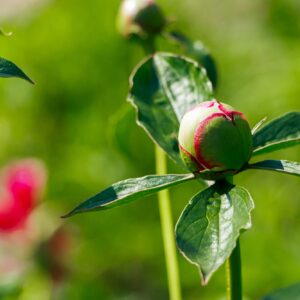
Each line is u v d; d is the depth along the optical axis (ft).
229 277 6.78
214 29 23.20
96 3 22.33
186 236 5.95
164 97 7.71
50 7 22.66
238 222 5.96
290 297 8.45
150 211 19.47
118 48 21.93
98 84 21.90
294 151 18.56
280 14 22.18
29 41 22.39
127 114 10.52
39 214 16.26
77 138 21.50
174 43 11.05
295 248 17.44
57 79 22.13
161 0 22.41
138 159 19.70
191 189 18.88
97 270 18.60
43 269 16.14
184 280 16.67
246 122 6.80
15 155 21.93
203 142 6.71
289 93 19.69
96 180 19.76
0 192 16.26
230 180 6.75
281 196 18.56
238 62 21.49
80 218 19.21
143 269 19.02
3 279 15.07
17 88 22.06
